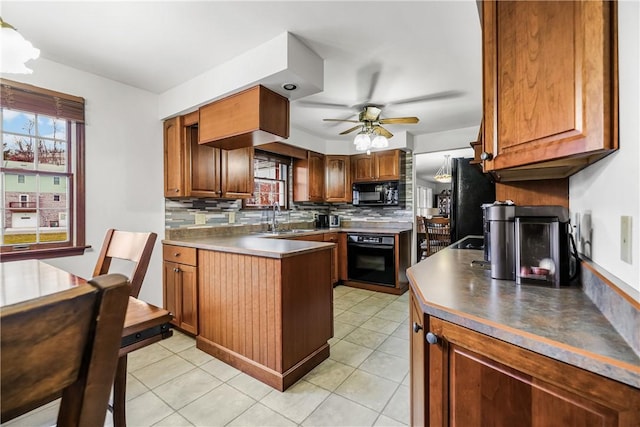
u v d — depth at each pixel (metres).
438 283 1.16
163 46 2.06
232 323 2.17
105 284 0.40
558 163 1.02
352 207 5.09
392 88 2.74
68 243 2.33
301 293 2.04
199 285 2.44
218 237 3.16
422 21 1.79
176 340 2.56
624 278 0.77
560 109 0.84
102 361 0.41
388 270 4.01
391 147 4.33
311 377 2.00
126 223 2.65
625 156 0.73
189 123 2.76
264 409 1.67
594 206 1.04
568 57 0.82
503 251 1.20
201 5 1.64
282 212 4.42
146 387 1.88
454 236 3.20
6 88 2.01
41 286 1.17
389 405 1.71
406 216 4.61
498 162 1.09
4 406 0.34
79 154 2.38
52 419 1.58
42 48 2.07
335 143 4.79
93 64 2.31
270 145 3.84
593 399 0.60
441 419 0.89
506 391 0.73
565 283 1.10
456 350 0.85
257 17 1.75
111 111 2.57
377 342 2.52
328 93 2.86
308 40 2.00
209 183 2.99
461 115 3.50
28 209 2.16
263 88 2.19
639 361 0.57
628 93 0.71
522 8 0.97
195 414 1.63
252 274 2.04
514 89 1.01
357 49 2.10
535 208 1.14
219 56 2.20
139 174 2.75
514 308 0.87
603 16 0.74
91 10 1.68
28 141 2.17
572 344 0.64
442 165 7.37
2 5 1.62
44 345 0.36
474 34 1.91
